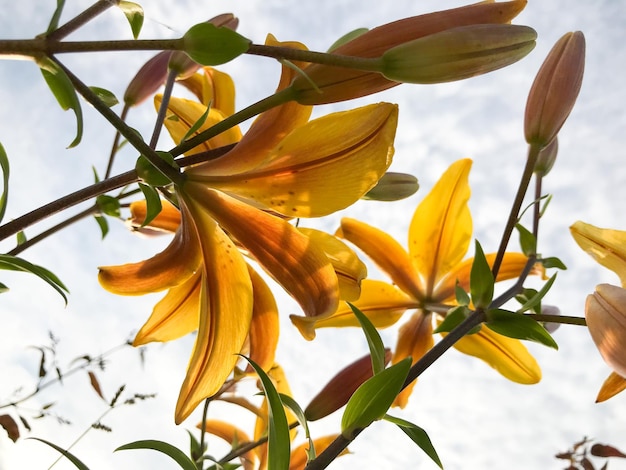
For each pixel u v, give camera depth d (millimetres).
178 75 504
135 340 446
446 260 639
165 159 327
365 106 355
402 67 325
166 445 360
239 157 381
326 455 355
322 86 337
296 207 378
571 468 579
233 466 534
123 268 423
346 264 445
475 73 334
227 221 387
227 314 396
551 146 557
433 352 397
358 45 340
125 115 586
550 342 405
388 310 642
